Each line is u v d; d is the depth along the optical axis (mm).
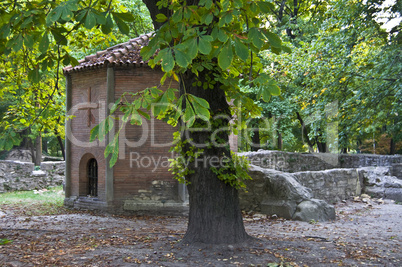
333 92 11469
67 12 3818
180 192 12484
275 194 11766
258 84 4707
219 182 6965
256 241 7164
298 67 15336
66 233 8609
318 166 17125
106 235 8391
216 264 5887
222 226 6867
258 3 4156
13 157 35000
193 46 3840
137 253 6508
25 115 8648
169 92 4199
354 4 11031
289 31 23766
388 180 15867
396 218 11422
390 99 10055
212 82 6656
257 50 4098
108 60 12414
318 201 11305
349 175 15211
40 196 17891
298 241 7641
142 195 12516
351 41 11406
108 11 4148
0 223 10461
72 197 14148
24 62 9078
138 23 21359
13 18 4355
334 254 6668
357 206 13805
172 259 6137
